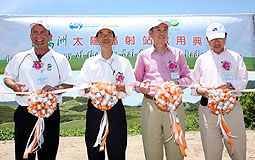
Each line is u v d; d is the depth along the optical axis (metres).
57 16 4.95
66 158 4.46
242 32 4.95
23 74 2.87
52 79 2.95
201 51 5.00
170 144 3.08
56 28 4.91
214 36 2.98
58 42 4.91
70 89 2.77
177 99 2.83
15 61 2.91
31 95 2.68
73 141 5.59
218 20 4.99
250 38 4.95
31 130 2.82
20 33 4.81
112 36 2.95
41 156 2.93
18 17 4.84
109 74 2.91
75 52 4.94
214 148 3.06
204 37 5.00
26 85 2.86
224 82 3.01
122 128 2.85
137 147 5.08
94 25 4.97
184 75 3.20
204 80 3.12
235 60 3.08
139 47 5.01
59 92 2.76
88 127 2.85
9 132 5.87
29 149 2.63
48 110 2.71
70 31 4.94
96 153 2.81
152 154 3.10
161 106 2.86
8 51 4.80
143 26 5.01
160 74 3.10
